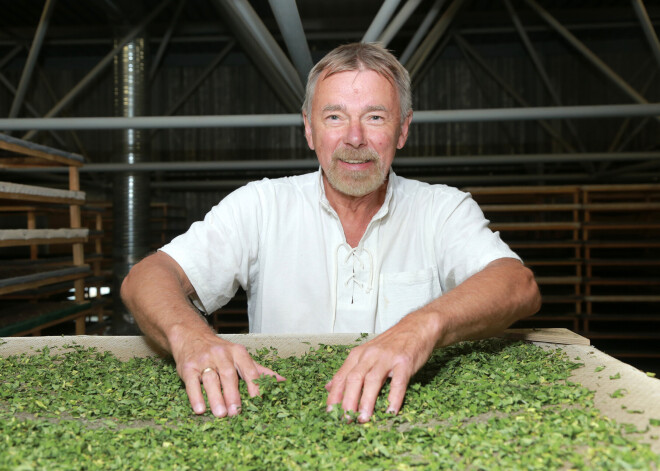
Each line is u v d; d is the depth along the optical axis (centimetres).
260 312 191
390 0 283
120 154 557
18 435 95
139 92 557
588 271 571
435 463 81
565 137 867
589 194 582
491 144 883
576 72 859
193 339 124
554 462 80
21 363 144
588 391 111
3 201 414
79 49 848
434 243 188
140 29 553
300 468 83
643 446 84
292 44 284
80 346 160
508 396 109
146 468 84
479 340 155
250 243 186
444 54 873
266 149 905
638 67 847
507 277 144
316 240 185
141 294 142
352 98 163
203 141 905
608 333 560
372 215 186
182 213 908
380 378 108
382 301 186
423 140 891
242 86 888
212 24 730
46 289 436
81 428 100
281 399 114
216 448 91
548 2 706
